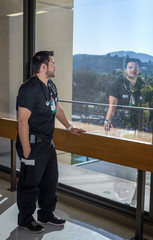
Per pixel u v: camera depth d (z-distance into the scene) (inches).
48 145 115.4
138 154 107.3
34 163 112.8
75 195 142.1
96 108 133.6
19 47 159.8
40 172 115.0
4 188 161.5
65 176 148.9
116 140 112.4
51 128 115.6
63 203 143.7
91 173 138.6
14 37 161.6
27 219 118.6
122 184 128.6
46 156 115.3
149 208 119.2
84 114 138.1
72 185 146.2
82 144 122.4
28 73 154.5
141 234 114.2
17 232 118.6
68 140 126.8
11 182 159.5
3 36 167.6
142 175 109.9
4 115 173.2
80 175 142.6
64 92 144.5
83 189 141.9
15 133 146.9
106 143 115.2
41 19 148.5
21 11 156.0
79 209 138.0
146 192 121.1
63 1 138.9
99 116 133.0
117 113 127.0
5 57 168.2
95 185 137.3
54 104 114.9
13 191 157.4
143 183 110.7
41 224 123.8
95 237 115.6
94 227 122.8
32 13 150.2
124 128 125.3
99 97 132.2
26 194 115.9
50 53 111.4
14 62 163.6
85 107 137.4
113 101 127.8
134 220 121.4
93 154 119.6
